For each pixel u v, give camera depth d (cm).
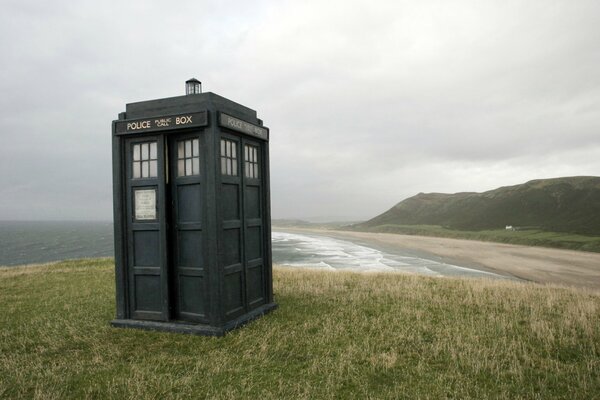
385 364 540
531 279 3275
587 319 752
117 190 754
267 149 873
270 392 457
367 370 526
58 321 782
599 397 439
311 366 541
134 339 665
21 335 695
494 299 949
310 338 657
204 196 686
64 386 481
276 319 773
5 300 990
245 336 663
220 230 687
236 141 768
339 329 701
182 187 725
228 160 741
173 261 736
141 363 557
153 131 714
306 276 1389
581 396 443
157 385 475
